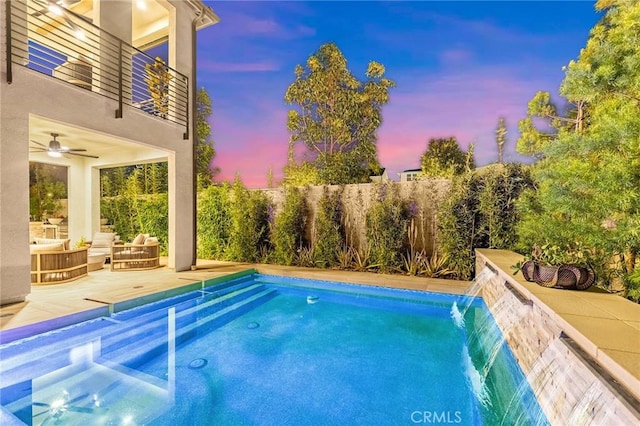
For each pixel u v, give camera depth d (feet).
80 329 15.19
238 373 12.23
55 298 17.65
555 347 8.06
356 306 21.22
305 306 21.27
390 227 26.07
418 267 25.30
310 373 12.30
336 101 55.83
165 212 37.78
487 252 20.08
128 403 10.02
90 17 29.86
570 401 6.87
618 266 11.72
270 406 10.05
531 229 15.61
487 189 22.57
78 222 34.06
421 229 26.37
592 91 12.15
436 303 21.36
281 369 12.60
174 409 9.75
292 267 29.50
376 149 56.29
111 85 22.12
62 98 18.85
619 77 11.22
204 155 61.41
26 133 16.93
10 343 12.70
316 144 57.41
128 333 16.06
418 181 26.45
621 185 10.16
